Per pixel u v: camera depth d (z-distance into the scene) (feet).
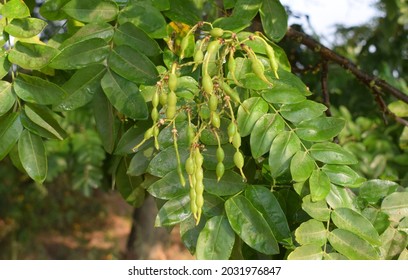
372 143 3.49
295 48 3.61
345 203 1.89
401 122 2.98
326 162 1.89
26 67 1.94
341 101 3.95
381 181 2.01
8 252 6.72
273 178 1.89
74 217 7.73
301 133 1.92
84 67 1.97
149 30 1.99
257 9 2.10
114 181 2.42
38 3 3.76
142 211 4.90
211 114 1.79
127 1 2.02
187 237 1.93
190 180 1.81
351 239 1.84
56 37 2.08
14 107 2.00
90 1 1.99
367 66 4.14
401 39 4.25
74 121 3.58
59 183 7.05
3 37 1.96
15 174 5.68
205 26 2.14
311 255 1.82
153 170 1.94
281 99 1.92
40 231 7.40
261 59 2.00
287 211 1.99
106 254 7.21
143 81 1.96
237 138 1.83
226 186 1.92
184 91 1.93
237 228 1.84
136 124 2.05
